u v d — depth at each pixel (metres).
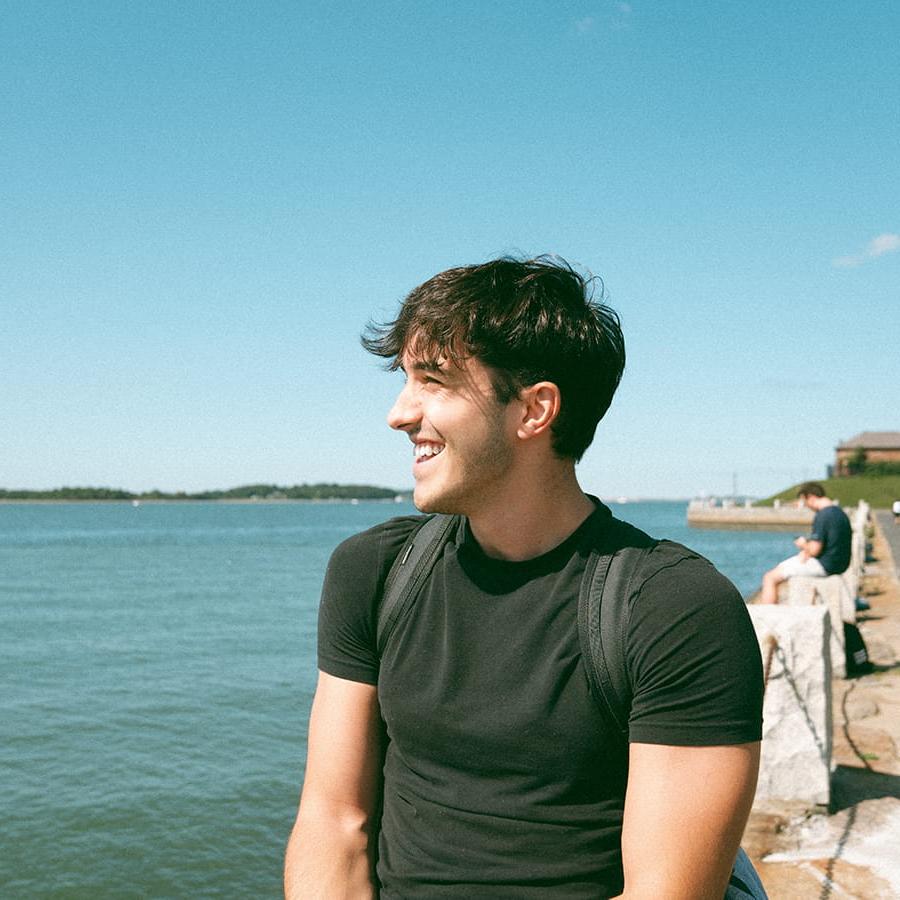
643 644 1.38
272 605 29.19
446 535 1.65
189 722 12.09
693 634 1.36
